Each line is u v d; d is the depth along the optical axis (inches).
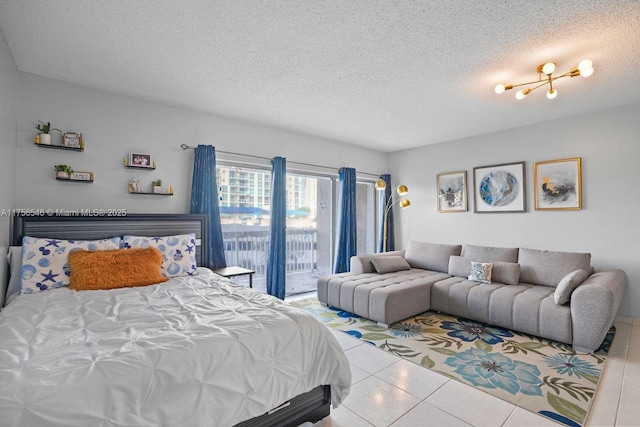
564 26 78.7
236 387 53.6
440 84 114.6
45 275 91.7
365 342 114.3
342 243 197.5
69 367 44.4
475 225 183.8
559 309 110.2
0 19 77.6
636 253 132.6
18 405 38.0
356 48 90.4
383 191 222.2
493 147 176.6
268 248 166.4
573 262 133.6
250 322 63.3
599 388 82.0
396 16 75.5
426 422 69.3
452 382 86.0
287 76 108.6
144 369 46.7
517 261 150.4
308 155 183.2
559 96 125.2
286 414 63.2
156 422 44.8
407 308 135.9
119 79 111.1
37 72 105.7
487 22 77.5
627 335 118.4
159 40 86.9
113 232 117.3
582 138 146.2
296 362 63.2
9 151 94.0
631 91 120.0
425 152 209.0
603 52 91.0
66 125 112.0
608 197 139.3
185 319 65.6
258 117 152.4
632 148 133.4
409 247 192.5
